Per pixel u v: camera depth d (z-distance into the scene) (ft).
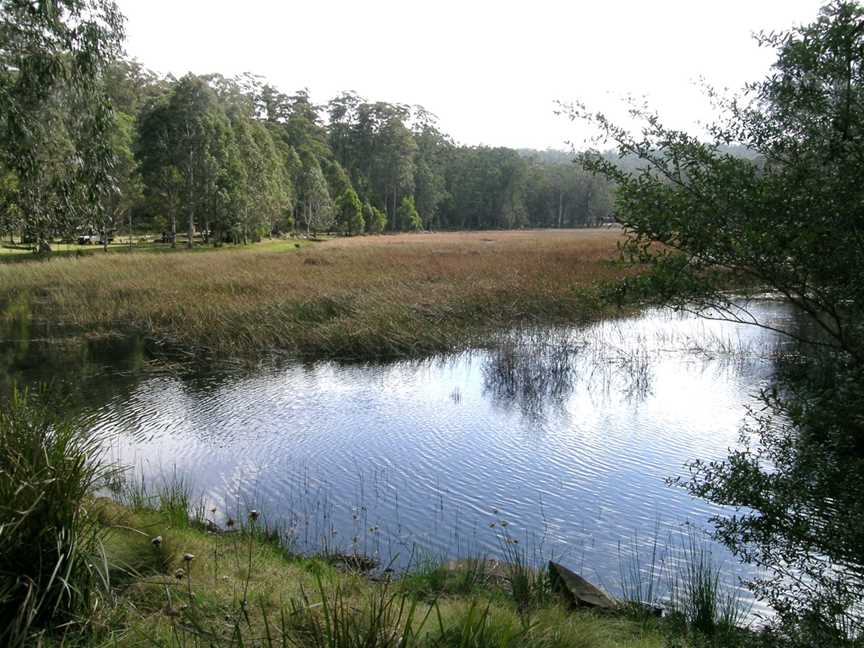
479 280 70.54
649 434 30.91
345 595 12.37
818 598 10.93
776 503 10.43
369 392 39.42
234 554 15.48
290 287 66.64
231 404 36.68
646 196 9.75
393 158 318.86
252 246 161.48
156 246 156.25
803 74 9.09
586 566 18.39
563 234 224.53
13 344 53.01
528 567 16.99
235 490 24.14
